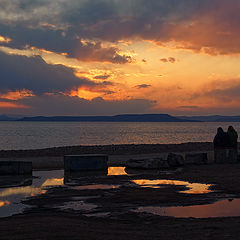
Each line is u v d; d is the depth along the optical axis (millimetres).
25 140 68062
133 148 34188
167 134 104562
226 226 7363
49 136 86375
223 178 15930
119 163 22609
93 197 11578
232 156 22781
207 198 11344
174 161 21281
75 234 6629
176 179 15773
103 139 74000
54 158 24594
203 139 75188
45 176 16844
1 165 17141
